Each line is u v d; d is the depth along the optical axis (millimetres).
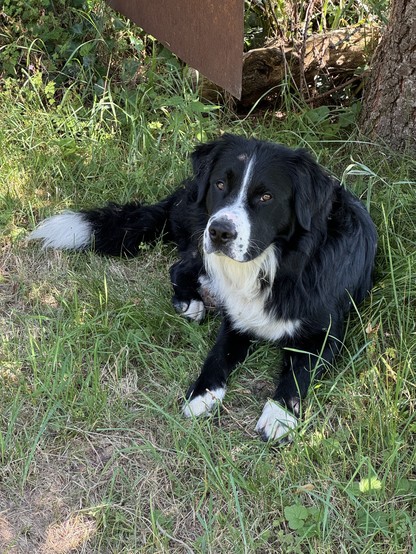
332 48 1991
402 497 1181
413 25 1668
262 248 1309
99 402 1318
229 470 1209
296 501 1162
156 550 1128
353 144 1854
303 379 1354
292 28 2018
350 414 1296
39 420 1299
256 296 1397
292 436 1253
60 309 1508
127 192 1775
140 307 1510
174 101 1848
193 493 1193
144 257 1672
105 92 1929
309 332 1396
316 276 1382
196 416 1310
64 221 1639
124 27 2012
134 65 1974
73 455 1252
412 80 1722
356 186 1686
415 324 1416
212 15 1574
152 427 1304
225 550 1121
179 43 1737
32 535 1151
